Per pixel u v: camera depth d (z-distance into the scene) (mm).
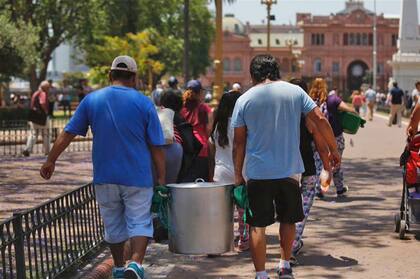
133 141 11250
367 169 31141
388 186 26000
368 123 70875
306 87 15805
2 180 26797
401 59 92625
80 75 187375
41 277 12195
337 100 20906
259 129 11828
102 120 11258
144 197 11312
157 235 16531
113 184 11219
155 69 110375
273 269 13992
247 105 11914
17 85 174000
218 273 13898
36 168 30781
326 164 12875
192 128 17094
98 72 101500
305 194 14625
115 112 11250
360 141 47000
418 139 16312
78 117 11461
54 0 84750
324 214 20359
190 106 17531
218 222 11828
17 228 11102
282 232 12398
